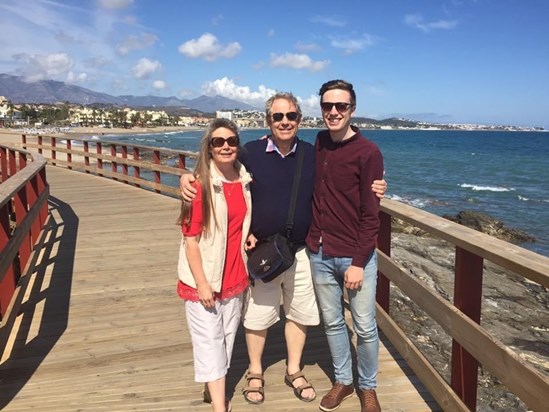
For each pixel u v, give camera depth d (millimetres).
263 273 2541
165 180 19234
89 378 3148
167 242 6777
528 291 6375
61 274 5352
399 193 24375
